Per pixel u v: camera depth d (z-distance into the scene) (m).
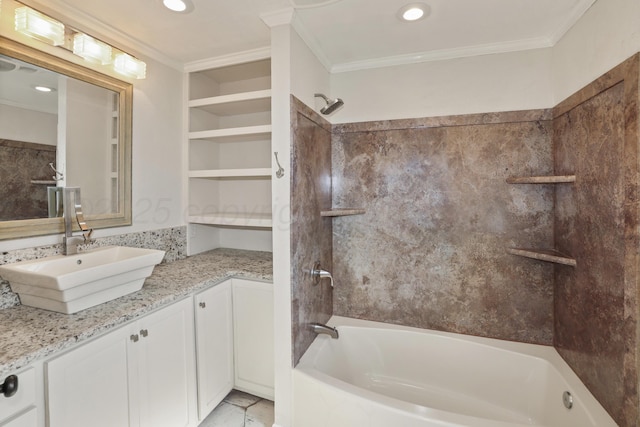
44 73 1.53
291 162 1.65
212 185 2.66
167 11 1.62
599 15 1.38
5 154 1.39
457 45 1.96
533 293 1.94
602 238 1.36
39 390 1.03
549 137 1.87
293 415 1.70
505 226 1.98
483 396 1.91
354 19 1.67
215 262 2.22
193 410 1.70
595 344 1.42
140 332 1.39
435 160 2.11
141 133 2.04
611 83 1.28
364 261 2.30
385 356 2.14
